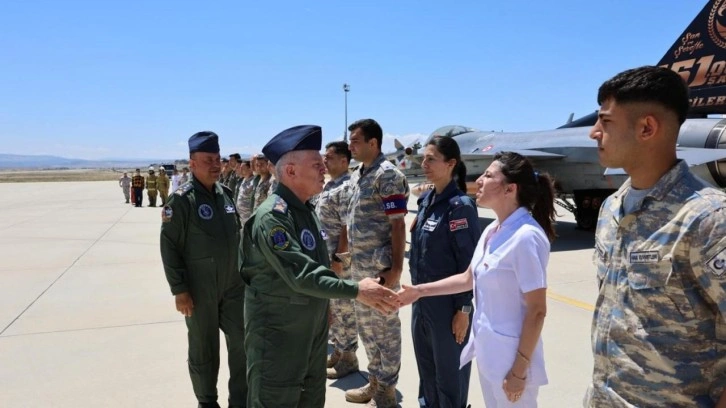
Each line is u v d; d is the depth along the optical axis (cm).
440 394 275
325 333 250
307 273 209
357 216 346
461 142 1631
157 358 443
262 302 231
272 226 217
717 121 1035
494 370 206
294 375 231
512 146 1395
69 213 1898
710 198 129
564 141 1250
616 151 143
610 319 150
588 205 1238
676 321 133
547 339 480
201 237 324
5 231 1345
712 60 1131
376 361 346
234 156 1080
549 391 369
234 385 341
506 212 216
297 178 232
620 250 148
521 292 204
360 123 338
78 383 391
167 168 5328
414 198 2408
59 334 507
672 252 132
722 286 122
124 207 2192
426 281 277
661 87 135
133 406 353
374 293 212
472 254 263
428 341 286
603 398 150
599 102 151
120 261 909
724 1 1104
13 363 431
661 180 139
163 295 664
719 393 130
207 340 333
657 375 136
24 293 677
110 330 521
